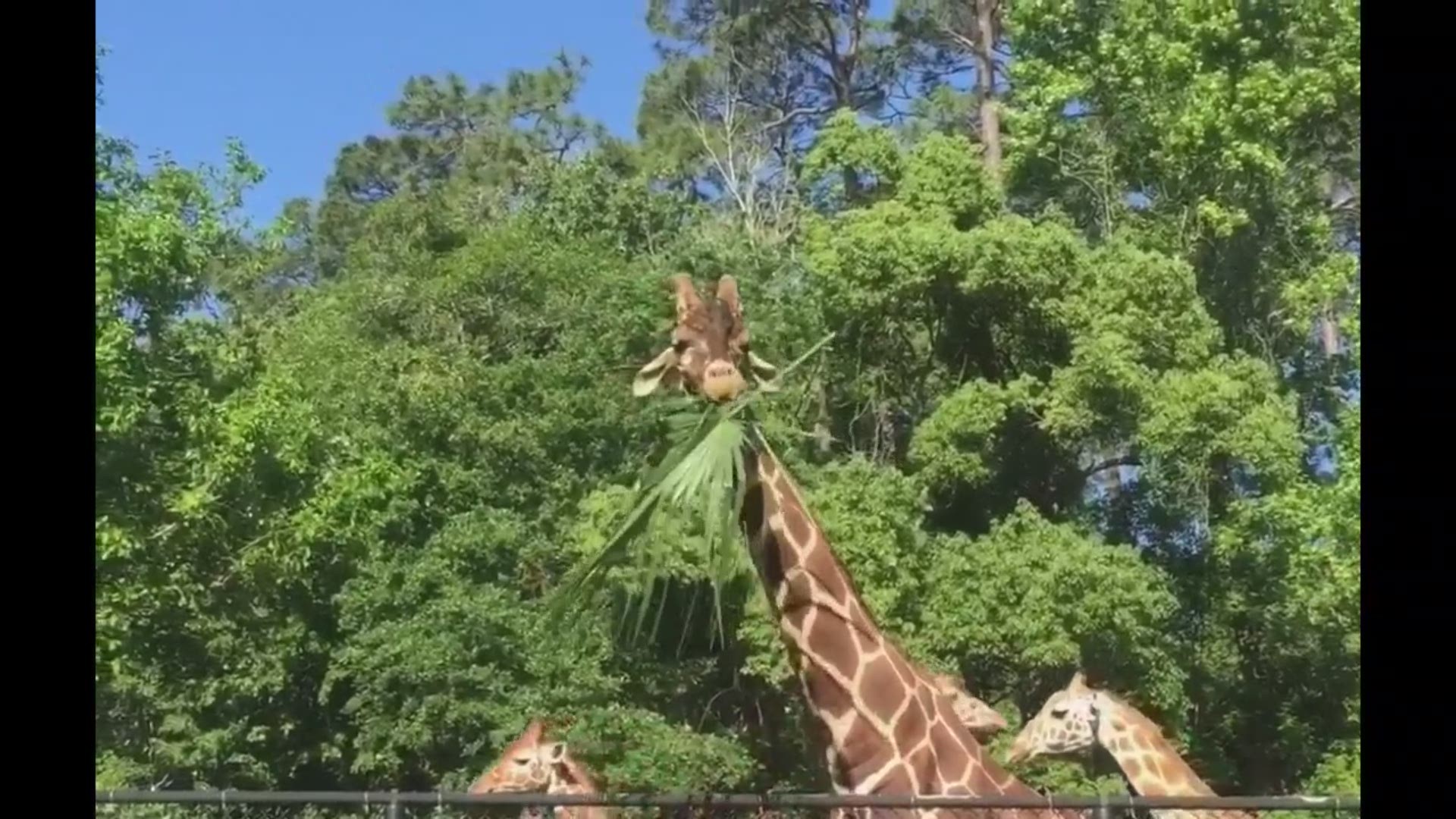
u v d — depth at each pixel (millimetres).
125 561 15938
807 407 19859
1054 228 17969
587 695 18031
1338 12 19844
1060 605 16500
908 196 18859
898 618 16828
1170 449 17453
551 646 17500
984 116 27906
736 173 32781
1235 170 20297
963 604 16719
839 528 16688
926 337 19297
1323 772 17938
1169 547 20422
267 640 19469
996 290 17812
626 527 8438
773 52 33969
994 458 18766
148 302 15305
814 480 17656
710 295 9141
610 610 12555
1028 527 17250
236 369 17484
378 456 19047
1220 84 19984
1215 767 19734
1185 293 18016
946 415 17797
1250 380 17812
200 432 16188
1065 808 7062
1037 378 18484
